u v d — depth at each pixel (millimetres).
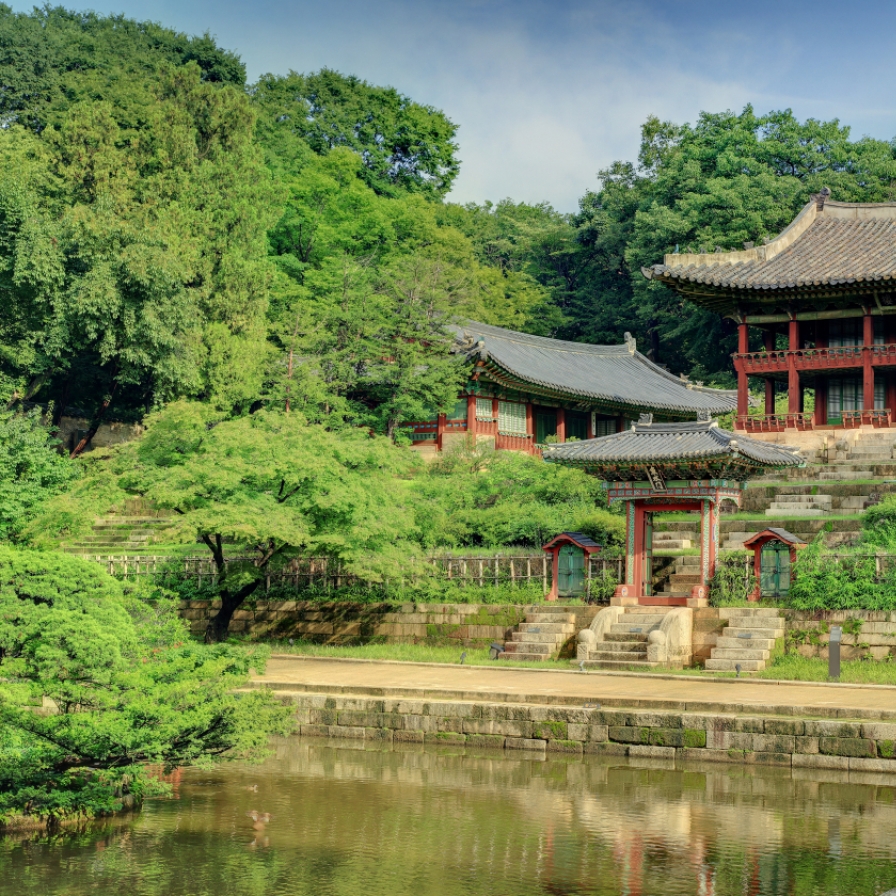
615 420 74812
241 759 25125
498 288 97500
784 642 35031
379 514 40344
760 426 58281
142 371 61125
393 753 28578
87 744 20625
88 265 59125
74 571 22531
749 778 25391
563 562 40438
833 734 25719
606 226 104938
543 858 19953
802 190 87375
